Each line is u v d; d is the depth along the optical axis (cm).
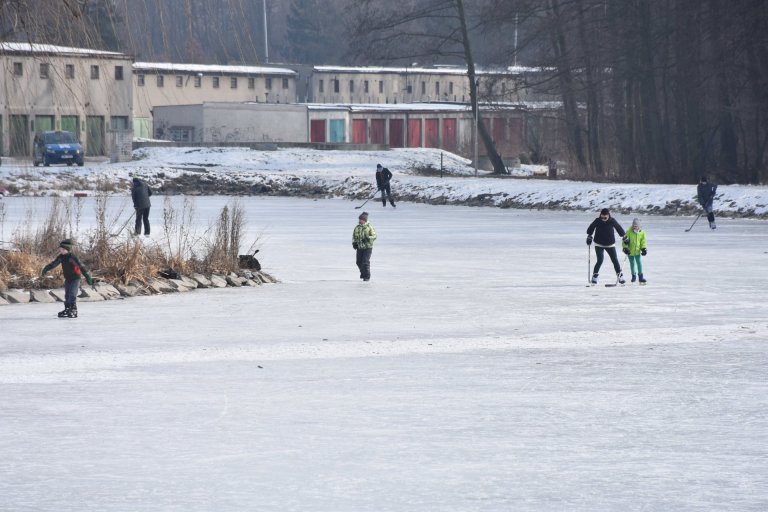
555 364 4100
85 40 5456
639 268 6894
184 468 2627
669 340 4675
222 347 4481
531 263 8300
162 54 4956
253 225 12494
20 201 16412
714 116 18175
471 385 3694
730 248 9531
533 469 2627
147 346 4506
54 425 3078
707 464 2672
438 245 9969
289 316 5472
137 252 6744
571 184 17425
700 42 17375
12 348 4441
